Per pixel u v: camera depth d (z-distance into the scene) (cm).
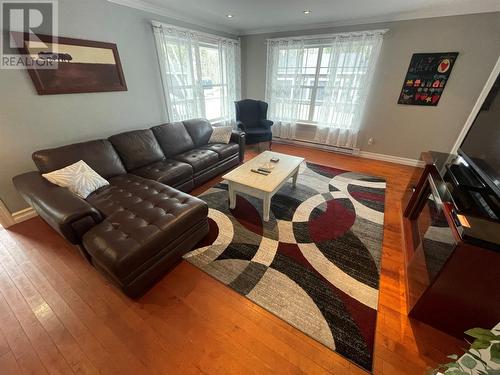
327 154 416
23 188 177
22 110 204
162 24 295
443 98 314
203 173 289
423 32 300
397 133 362
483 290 107
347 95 371
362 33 327
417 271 145
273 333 128
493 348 54
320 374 110
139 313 138
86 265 173
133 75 288
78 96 240
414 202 209
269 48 418
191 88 362
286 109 447
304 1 264
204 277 163
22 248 189
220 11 310
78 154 215
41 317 136
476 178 159
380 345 122
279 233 207
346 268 171
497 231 104
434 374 75
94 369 112
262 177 225
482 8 262
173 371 111
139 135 267
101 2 240
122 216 164
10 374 111
